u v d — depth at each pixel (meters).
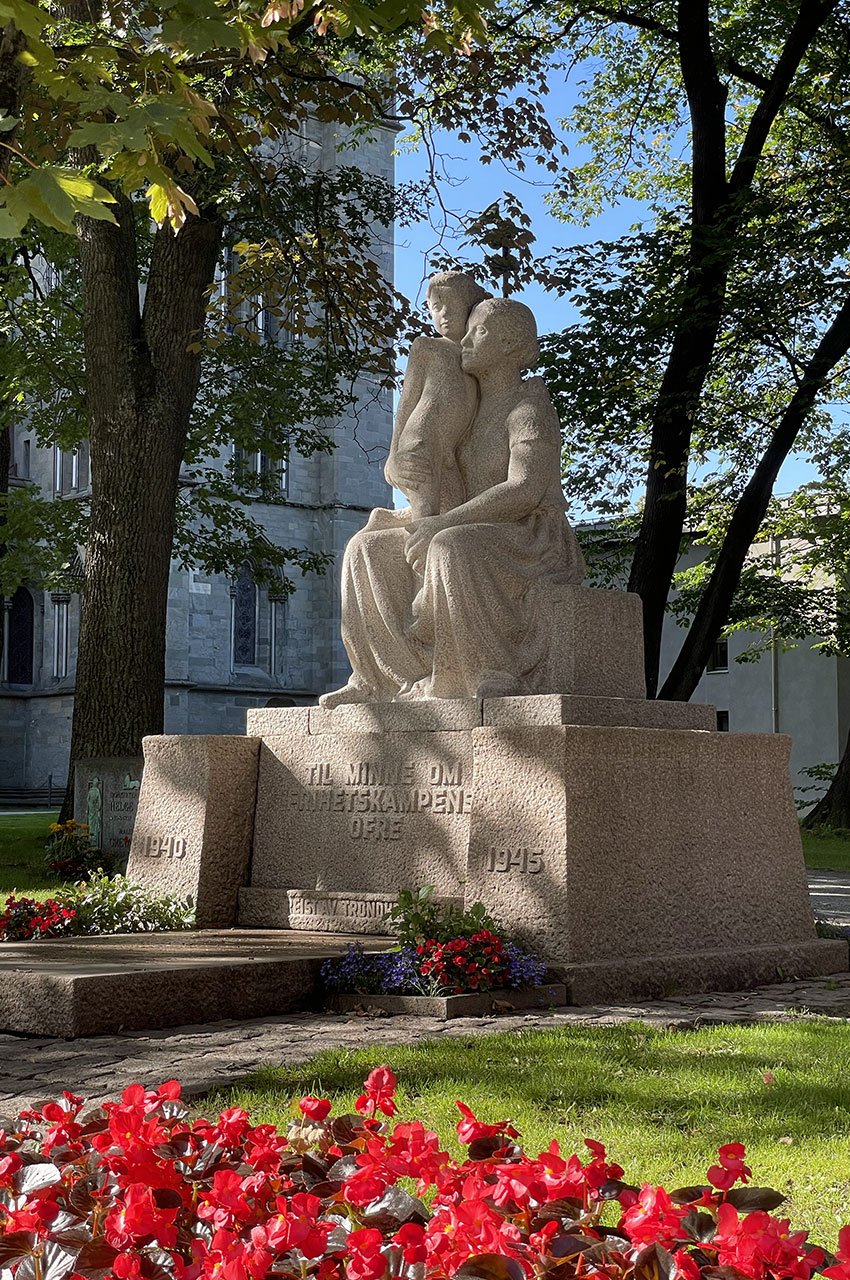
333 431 54.28
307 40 15.06
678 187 26.34
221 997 7.51
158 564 18.92
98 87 4.85
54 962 7.73
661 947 8.80
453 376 10.52
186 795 10.73
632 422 20.19
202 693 51.62
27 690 55.56
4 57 5.50
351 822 10.05
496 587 9.61
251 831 10.80
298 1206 2.63
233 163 17.00
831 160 20.92
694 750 9.30
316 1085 5.61
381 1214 2.62
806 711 41.59
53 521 26.88
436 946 7.94
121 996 7.08
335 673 54.38
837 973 9.94
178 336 19.05
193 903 10.44
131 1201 2.63
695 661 18.91
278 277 17.50
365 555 10.35
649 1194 2.58
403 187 19.28
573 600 9.46
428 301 10.89
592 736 8.54
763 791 9.91
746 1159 4.61
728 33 21.52
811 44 21.48
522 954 8.16
